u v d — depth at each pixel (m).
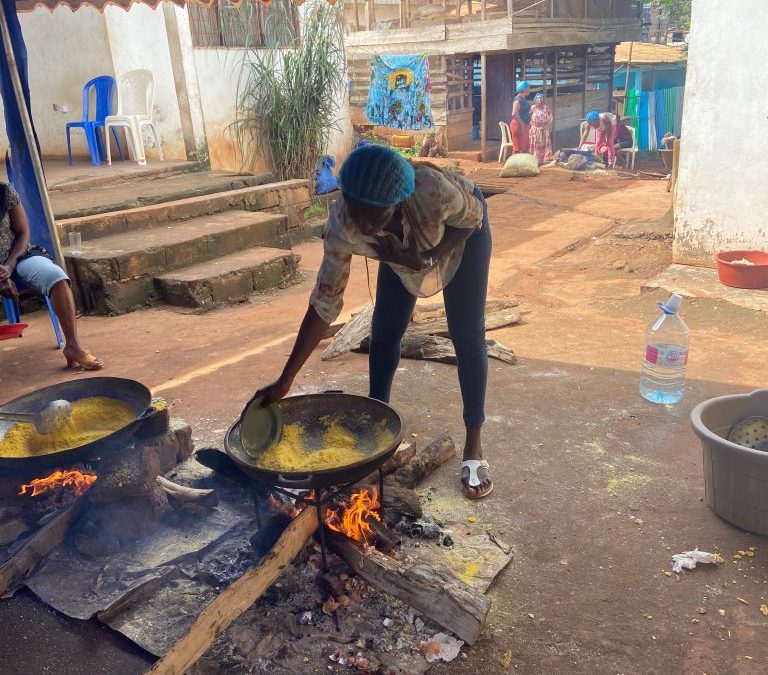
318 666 2.25
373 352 3.21
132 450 2.94
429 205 2.43
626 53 23.83
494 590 2.60
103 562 2.75
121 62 10.78
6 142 10.83
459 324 3.03
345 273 2.47
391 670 2.22
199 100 10.38
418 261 2.60
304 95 10.65
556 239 8.96
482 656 2.29
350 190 2.10
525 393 4.25
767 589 2.55
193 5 9.98
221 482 3.24
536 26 16.42
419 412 4.03
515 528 2.95
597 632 2.39
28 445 2.88
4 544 2.82
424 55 15.47
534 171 14.62
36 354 5.34
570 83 19.88
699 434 2.88
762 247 6.39
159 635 2.39
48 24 11.02
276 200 9.27
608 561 2.74
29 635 2.43
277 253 7.44
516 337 5.32
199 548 2.81
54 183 8.88
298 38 11.11
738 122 6.23
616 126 15.73
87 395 3.19
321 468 2.46
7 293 4.77
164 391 4.48
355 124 18.12
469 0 17.38
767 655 2.27
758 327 5.27
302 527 2.53
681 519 2.98
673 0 24.83
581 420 3.88
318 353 5.09
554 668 2.24
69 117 11.47
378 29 18.41
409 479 3.19
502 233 9.52
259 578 2.36
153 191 8.82
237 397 4.32
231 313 6.33
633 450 3.55
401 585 2.43
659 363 4.15
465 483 3.20
